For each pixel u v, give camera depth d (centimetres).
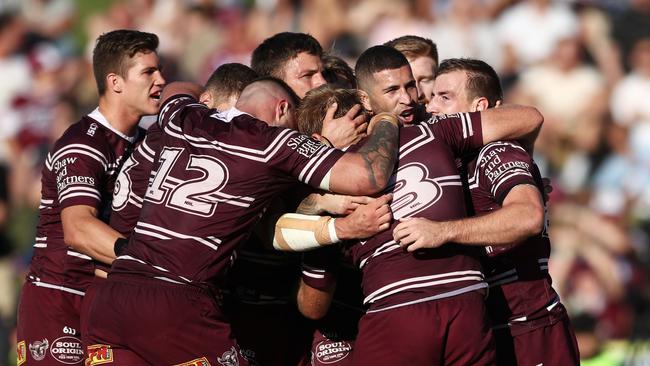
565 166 4806
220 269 1867
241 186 1836
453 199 1822
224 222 1844
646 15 5125
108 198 2183
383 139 1823
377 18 5191
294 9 5291
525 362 1973
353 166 1784
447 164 1834
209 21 5341
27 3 5447
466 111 2033
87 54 5362
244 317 2091
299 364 2167
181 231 1845
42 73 5209
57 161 2145
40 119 5066
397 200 1816
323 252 1939
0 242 4675
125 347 1855
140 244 1873
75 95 5200
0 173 4944
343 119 1900
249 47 5228
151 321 1823
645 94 4947
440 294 1778
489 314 1989
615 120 4916
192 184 1853
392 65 1977
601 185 4731
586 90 4972
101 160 2155
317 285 1953
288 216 1911
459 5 5191
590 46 5069
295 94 2139
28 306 2216
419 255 1795
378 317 1803
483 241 1756
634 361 3616
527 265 1984
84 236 2023
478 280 1819
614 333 3944
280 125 1944
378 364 1802
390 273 1802
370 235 1811
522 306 1978
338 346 2136
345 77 2292
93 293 2048
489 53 5119
